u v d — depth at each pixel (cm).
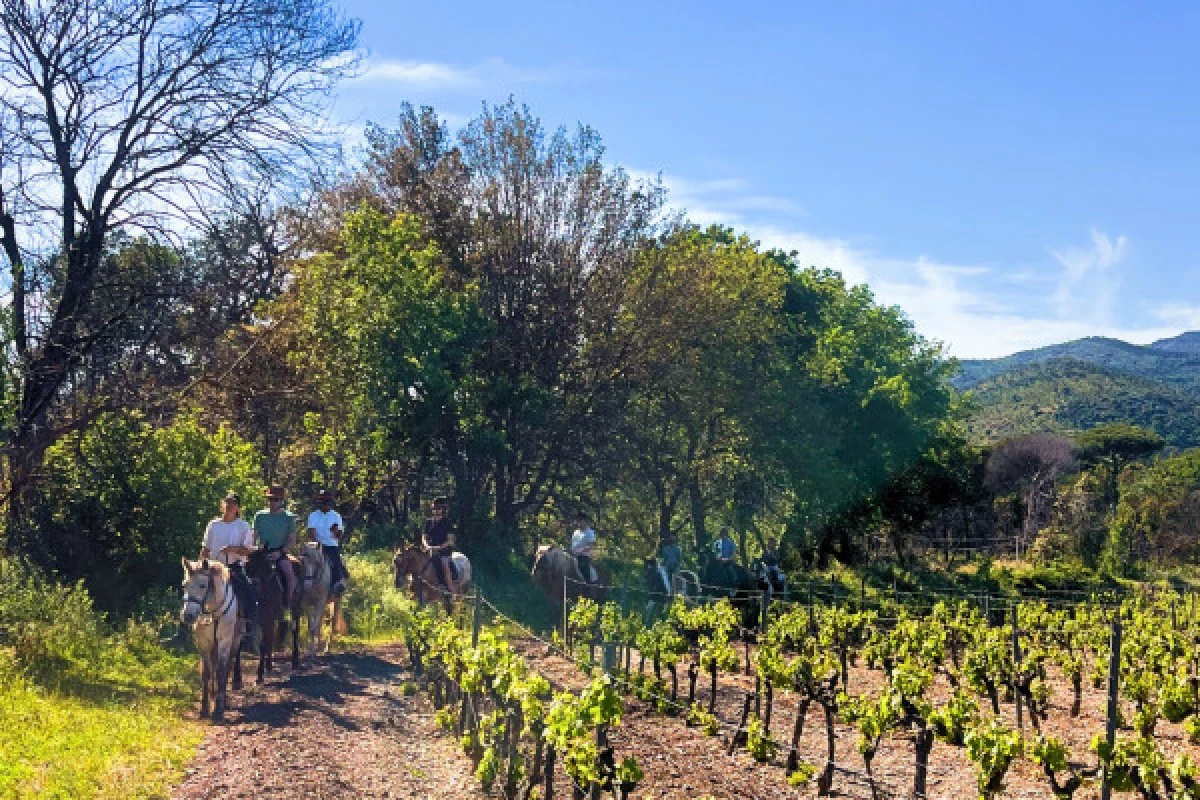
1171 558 5928
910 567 5016
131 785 912
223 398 2908
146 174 2092
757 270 3950
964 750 1377
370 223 3050
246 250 2488
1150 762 944
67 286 2002
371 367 2942
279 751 1079
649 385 3712
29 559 1700
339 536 1748
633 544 4434
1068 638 2238
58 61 1983
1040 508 6619
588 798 870
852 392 4812
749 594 2659
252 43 2122
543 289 3453
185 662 1555
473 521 3344
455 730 1252
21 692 1194
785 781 1142
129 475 1844
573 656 1841
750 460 4228
